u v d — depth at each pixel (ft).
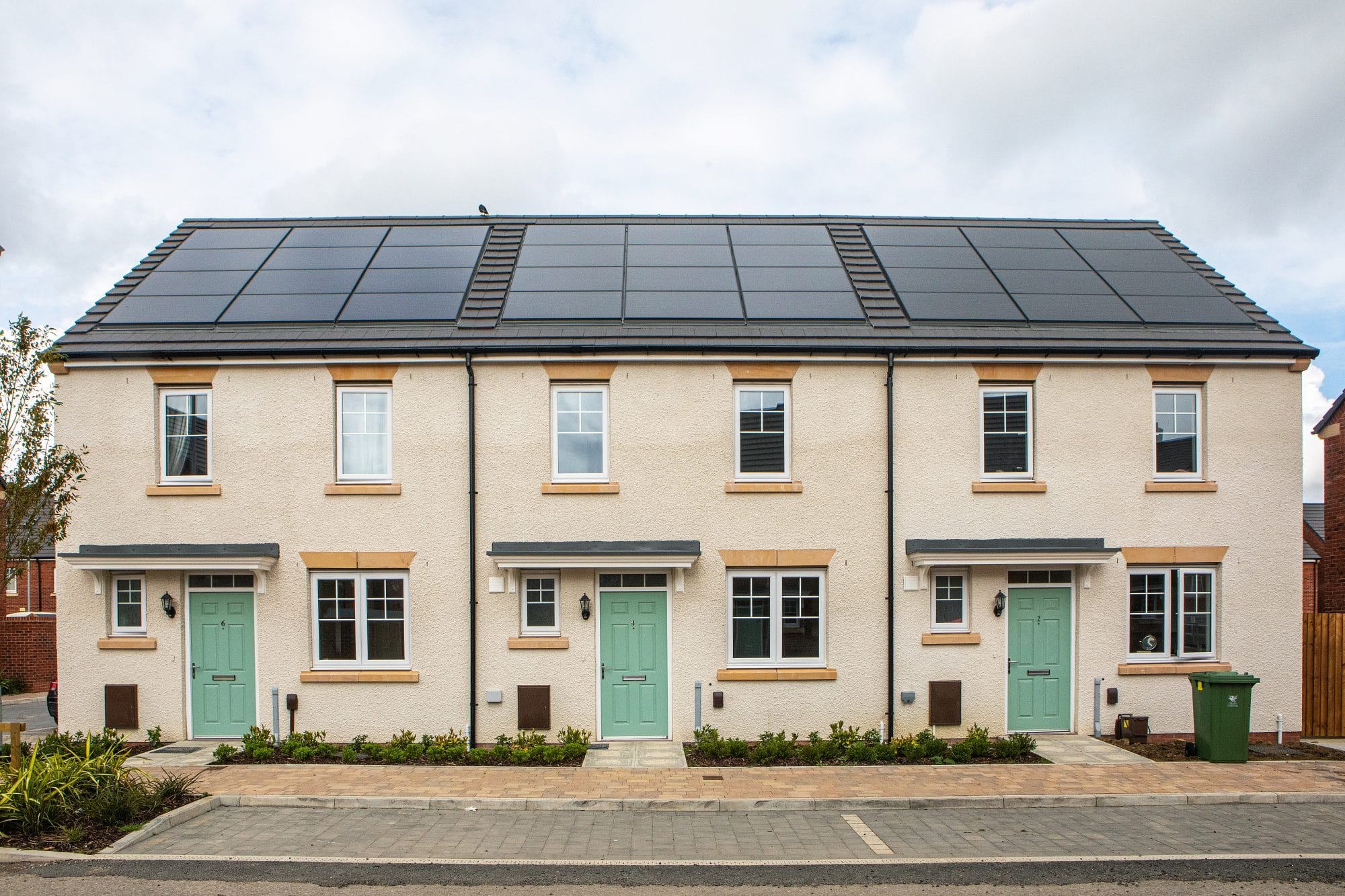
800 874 23.65
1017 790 30.83
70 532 38.40
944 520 39.24
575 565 37.04
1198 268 47.75
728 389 39.11
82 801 27.30
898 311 41.70
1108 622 39.29
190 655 38.24
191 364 38.70
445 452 38.63
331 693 37.83
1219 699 35.14
